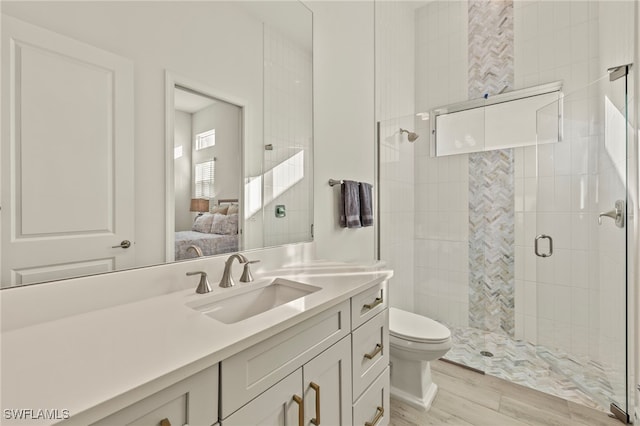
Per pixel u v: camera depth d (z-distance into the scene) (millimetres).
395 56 2672
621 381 1556
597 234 1778
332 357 977
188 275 1029
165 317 786
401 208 2494
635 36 1456
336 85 1907
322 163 1794
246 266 1181
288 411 799
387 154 2375
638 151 1432
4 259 701
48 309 760
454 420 1541
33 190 742
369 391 1204
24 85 726
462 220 2465
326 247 1822
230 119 1254
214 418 610
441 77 2891
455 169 2527
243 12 1297
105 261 875
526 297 2432
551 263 2117
